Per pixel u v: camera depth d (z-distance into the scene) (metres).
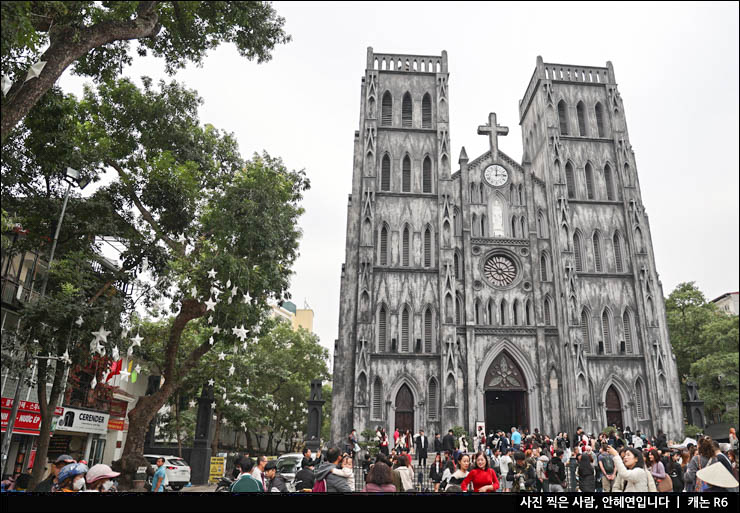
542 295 49.88
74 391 34.88
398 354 46.72
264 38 19.19
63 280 22.28
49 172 21.19
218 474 37.88
